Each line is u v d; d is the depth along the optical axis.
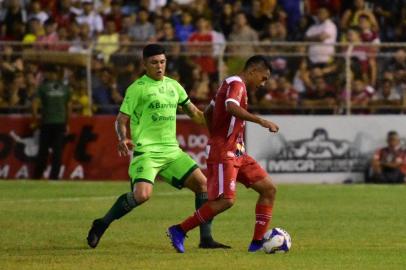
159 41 59.22
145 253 28.33
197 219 27.95
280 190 48.97
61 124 54.25
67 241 31.38
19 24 63.34
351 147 55.44
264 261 26.30
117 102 55.62
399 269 25.11
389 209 40.56
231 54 55.03
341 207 41.31
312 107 55.75
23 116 55.56
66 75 55.62
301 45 55.69
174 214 38.88
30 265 25.86
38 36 62.19
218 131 27.86
